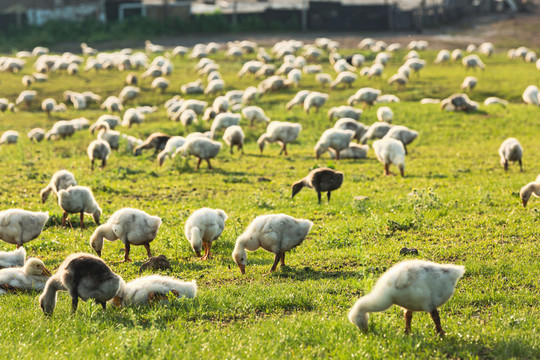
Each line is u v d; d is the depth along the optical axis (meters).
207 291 10.36
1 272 10.87
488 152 27.03
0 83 50.03
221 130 34.12
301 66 56.25
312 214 16.45
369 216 15.80
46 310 9.30
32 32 76.12
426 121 34.91
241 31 81.56
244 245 11.66
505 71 53.88
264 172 23.22
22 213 13.14
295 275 11.59
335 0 85.25
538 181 15.56
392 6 82.25
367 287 8.70
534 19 84.50
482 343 7.91
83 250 13.75
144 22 79.25
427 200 16.34
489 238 13.27
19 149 28.72
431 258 12.05
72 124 32.22
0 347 7.82
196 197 19.16
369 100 38.41
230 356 7.51
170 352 7.63
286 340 8.05
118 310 9.55
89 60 56.56
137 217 12.62
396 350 7.60
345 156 26.03
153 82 46.94
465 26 82.94
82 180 21.52
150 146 26.52
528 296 9.74
